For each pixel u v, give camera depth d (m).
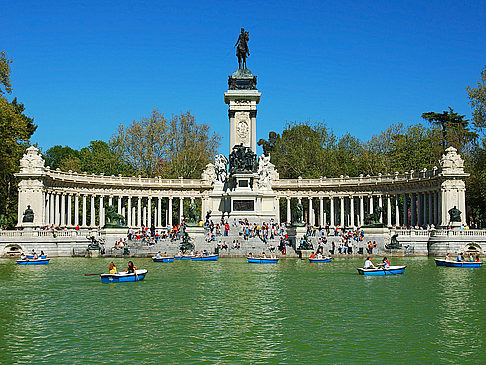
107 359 30.89
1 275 62.44
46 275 62.50
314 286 54.50
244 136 114.00
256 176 110.12
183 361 30.62
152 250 88.31
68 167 140.62
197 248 89.88
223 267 71.06
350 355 31.62
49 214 108.12
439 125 141.25
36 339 34.75
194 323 38.78
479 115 103.94
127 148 141.00
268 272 65.44
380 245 90.62
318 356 31.45
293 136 156.12
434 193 105.88
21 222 99.56
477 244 86.94
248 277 60.94
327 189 130.50
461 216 99.62
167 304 45.34
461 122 141.25
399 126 142.38
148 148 141.12
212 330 36.91
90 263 76.00
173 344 33.72
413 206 116.00
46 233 87.62
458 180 99.75
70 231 90.06
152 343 33.91
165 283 56.44
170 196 129.88
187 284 55.75
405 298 47.94
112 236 92.00
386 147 141.62
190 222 93.38
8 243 85.06
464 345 33.50
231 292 51.00
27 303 45.81
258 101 116.38
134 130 140.62
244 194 108.88
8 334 35.91
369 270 62.94
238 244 88.94
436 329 37.19
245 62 118.31
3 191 110.50
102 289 52.69
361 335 35.69
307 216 155.50
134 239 94.06
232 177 109.94
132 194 125.88
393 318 40.31
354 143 158.88
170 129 148.12
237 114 114.31
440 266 72.62
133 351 32.31
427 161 127.44
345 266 72.25
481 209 110.62
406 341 34.34
